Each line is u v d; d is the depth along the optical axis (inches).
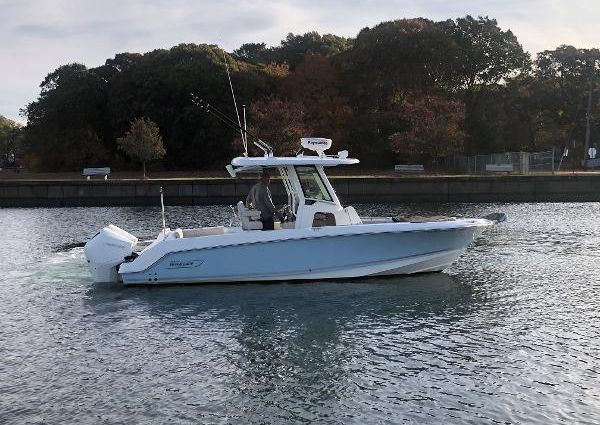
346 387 321.1
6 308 472.7
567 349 369.7
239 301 479.2
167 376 337.4
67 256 701.3
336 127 2133.4
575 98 2289.6
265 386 323.6
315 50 2625.5
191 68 2274.9
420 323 424.5
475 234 552.7
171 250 514.0
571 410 290.8
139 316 447.2
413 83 2231.8
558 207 1291.8
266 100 2079.2
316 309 458.0
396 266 534.9
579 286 524.7
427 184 1472.7
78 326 427.2
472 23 2305.6
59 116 2421.3
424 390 315.9
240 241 510.0
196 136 2230.6
